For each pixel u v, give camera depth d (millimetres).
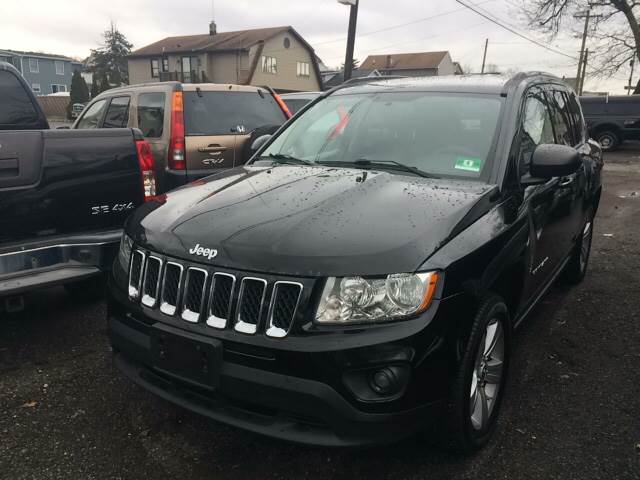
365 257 2213
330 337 2154
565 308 4648
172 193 3209
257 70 47094
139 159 3992
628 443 2801
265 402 2232
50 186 3572
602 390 3330
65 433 2844
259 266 2260
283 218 2502
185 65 49594
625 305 4723
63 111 42531
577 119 4992
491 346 2740
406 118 3482
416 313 2215
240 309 2279
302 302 2191
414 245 2289
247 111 6828
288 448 2744
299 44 51031
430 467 2600
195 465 2615
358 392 2162
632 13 26078
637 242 7012
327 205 2598
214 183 3227
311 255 2240
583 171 4465
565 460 2662
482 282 2465
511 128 3154
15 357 3650
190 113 6230
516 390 3320
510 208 2887
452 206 2596
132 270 2744
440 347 2254
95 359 3633
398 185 2877
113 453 2693
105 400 3154
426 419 2285
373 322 2176
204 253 2393
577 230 4637
